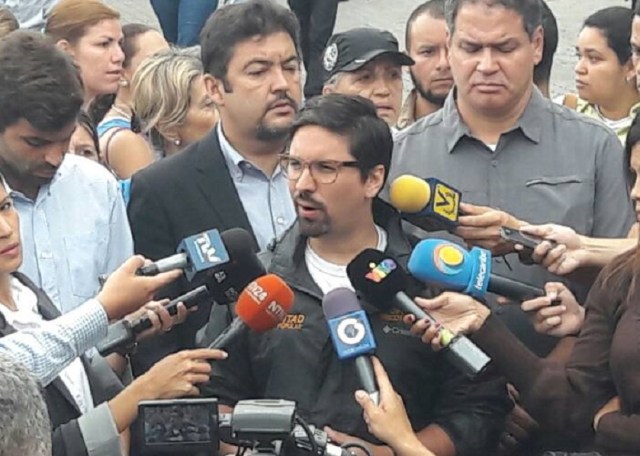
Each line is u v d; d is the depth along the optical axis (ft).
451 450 16.87
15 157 18.06
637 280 15.66
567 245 17.24
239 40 19.93
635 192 15.90
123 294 15.72
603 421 15.71
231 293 16.58
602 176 19.35
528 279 18.69
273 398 16.88
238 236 16.55
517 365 16.38
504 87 19.08
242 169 20.35
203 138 20.71
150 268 16.17
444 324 16.34
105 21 26.89
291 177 17.08
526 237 17.39
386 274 16.43
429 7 24.80
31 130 17.66
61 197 19.48
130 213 20.49
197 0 43.04
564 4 52.44
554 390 16.22
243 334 16.96
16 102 17.47
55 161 18.20
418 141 19.85
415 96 25.52
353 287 16.83
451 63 19.63
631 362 15.43
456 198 17.42
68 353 15.28
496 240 17.35
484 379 17.19
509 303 18.25
